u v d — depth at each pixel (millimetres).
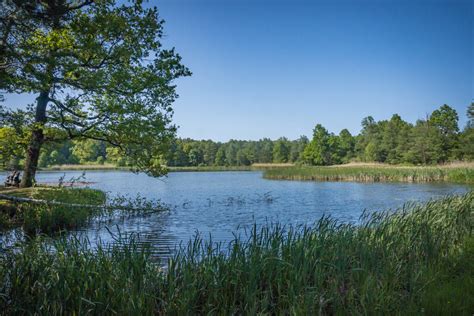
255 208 19125
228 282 5340
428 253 6672
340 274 5473
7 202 13633
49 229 12266
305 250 6035
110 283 4996
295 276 5266
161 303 4949
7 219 12891
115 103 14531
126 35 13477
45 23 9070
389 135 81125
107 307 4668
